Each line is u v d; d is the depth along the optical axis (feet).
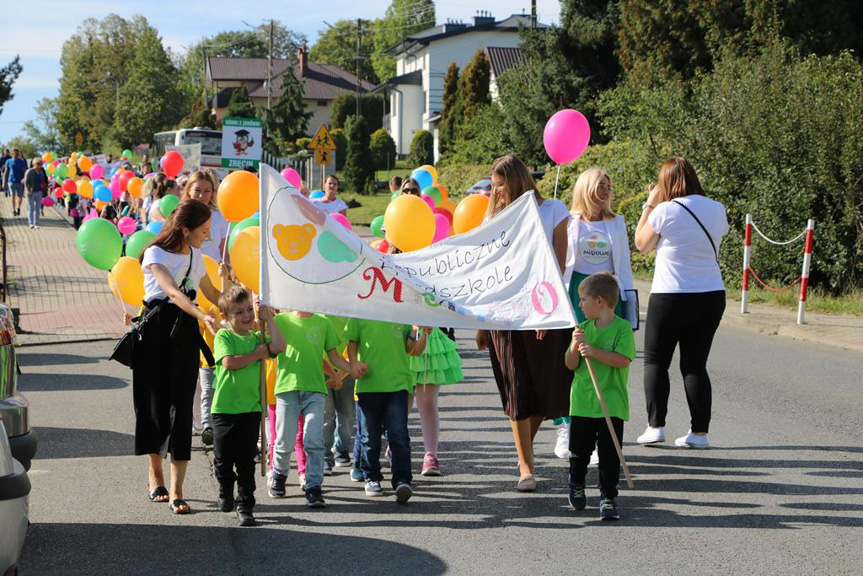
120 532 20.63
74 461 26.50
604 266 25.29
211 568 18.48
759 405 32.68
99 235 26.27
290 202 21.80
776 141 61.87
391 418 22.80
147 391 21.93
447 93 225.97
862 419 30.63
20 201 118.32
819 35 89.81
